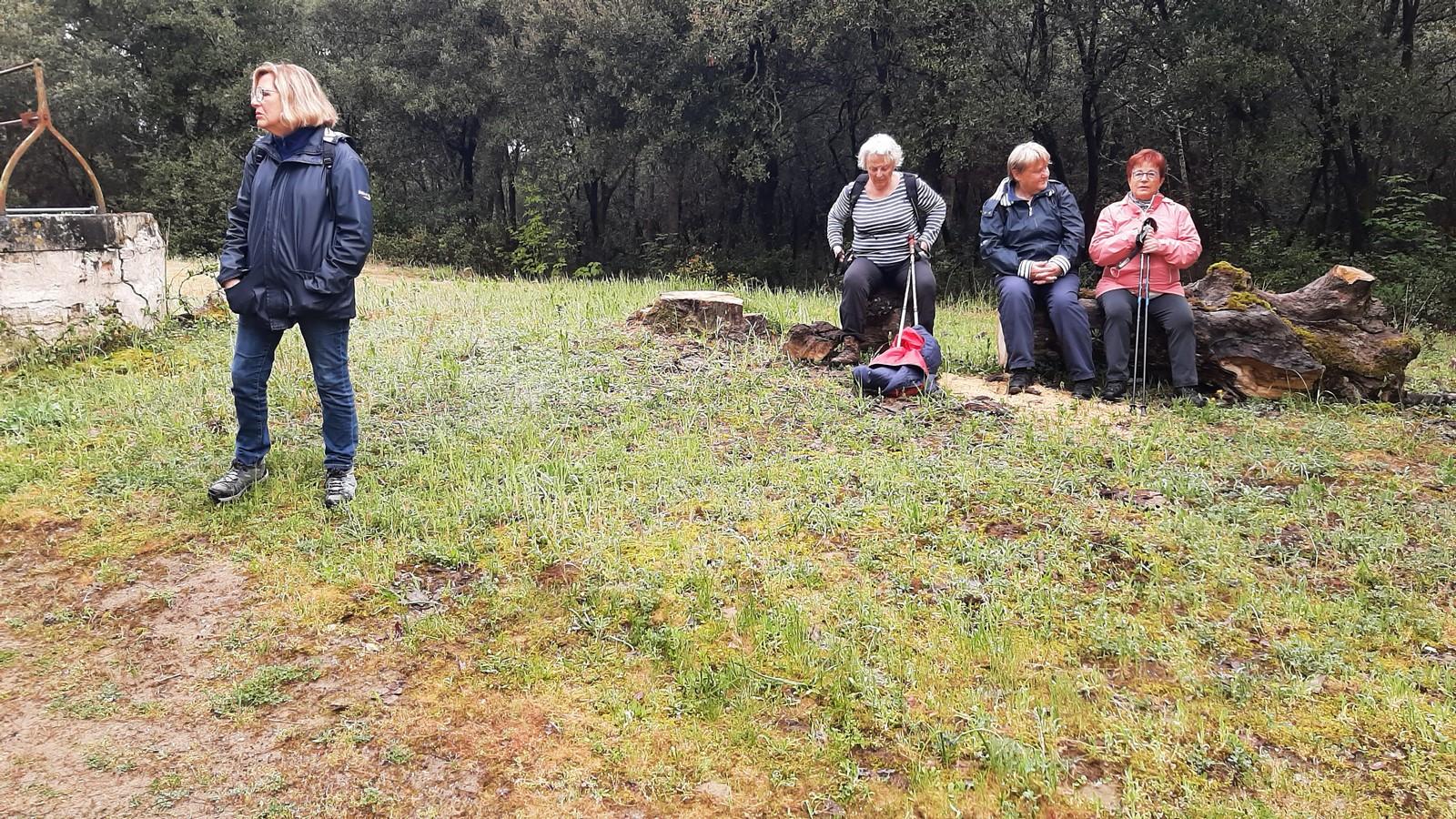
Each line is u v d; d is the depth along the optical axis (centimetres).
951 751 241
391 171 2664
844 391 548
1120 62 1805
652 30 1938
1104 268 584
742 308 675
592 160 2122
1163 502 391
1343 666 278
